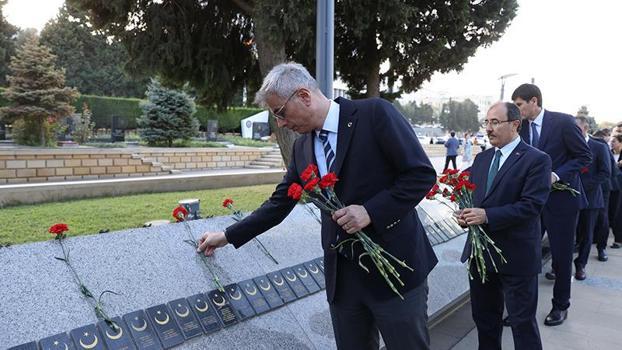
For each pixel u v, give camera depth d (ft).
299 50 17.61
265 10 15.66
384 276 5.26
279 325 7.50
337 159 5.45
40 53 52.06
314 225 10.21
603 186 18.15
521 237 8.27
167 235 7.38
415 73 22.25
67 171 36.81
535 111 12.00
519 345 8.40
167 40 18.84
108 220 17.16
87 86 109.19
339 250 5.77
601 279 15.90
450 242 13.93
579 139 11.58
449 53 20.57
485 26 20.70
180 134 58.18
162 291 6.56
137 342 5.82
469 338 10.89
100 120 82.53
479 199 9.05
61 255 6.07
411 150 5.30
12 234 14.23
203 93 22.72
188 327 6.40
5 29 100.83
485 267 8.41
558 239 11.47
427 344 6.00
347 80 24.34
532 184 8.19
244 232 6.66
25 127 49.49
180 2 18.72
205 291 7.03
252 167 54.34
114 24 18.34
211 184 31.63
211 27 20.36
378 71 22.07
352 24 17.72
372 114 5.42
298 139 6.37
